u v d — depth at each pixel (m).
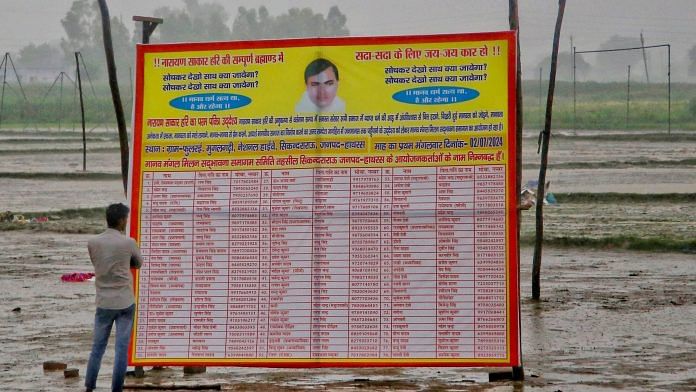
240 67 10.68
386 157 10.42
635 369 11.59
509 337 10.19
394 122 10.41
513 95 10.26
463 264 10.27
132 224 10.77
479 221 10.26
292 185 10.55
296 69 10.59
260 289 10.55
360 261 10.41
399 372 11.73
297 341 10.46
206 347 10.59
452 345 10.25
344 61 10.51
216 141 10.70
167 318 10.67
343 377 11.38
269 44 10.63
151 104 10.83
